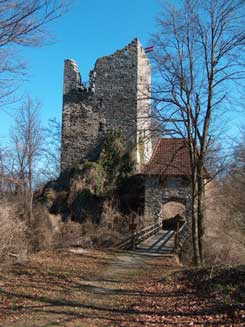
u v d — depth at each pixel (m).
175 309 10.80
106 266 18.23
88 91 40.78
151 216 35.38
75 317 10.05
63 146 40.72
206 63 18.92
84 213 36.22
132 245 24.27
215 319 9.48
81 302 11.64
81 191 37.06
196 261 19.05
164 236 29.91
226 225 27.91
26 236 20.09
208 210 29.59
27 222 21.42
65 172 40.28
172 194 35.28
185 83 18.97
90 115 40.53
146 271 17.47
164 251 23.41
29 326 9.16
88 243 26.75
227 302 10.50
